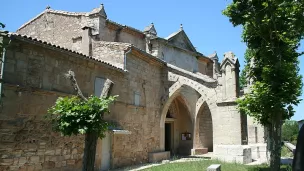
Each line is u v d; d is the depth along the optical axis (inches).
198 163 593.0
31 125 428.1
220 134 682.2
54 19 829.8
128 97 673.6
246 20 433.4
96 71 573.9
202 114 1023.6
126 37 873.5
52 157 460.8
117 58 669.9
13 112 402.0
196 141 948.6
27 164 416.8
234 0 441.1
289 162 610.9
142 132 724.0
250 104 430.3
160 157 767.7
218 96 708.0
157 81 823.1
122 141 644.1
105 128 309.0
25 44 424.2
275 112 414.9
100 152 575.2
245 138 673.6
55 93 470.6
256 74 455.5
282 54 423.8
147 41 933.2
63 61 495.5
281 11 412.5
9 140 393.7
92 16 761.6
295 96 409.4
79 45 757.9
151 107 778.2
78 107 296.4
